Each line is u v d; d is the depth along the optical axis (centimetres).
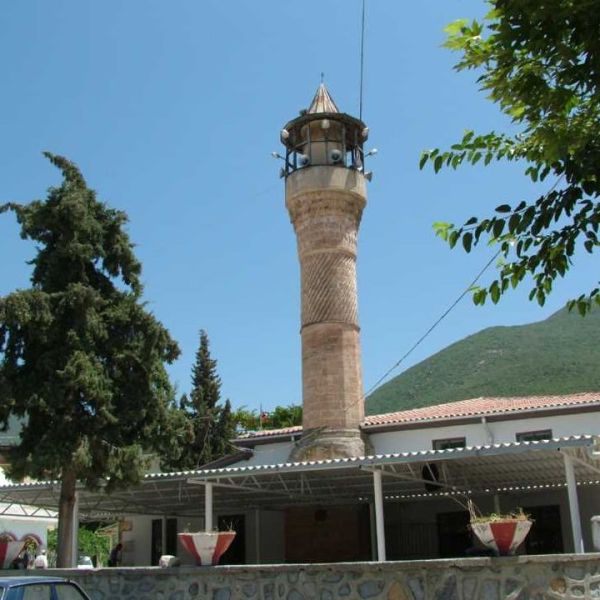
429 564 1159
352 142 2903
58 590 991
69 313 1695
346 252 2719
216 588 1289
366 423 2628
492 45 661
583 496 2328
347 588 1202
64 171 1805
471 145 734
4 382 1616
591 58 584
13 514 2991
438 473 2006
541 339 14188
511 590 1115
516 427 2525
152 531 2994
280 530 2770
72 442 1627
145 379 1750
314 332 2639
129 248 1823
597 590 1136
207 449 5056
